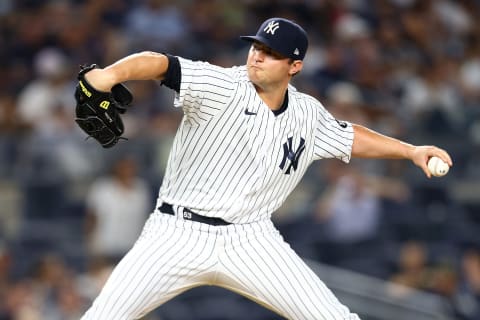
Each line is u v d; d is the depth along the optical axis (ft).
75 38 173.68
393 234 146.30
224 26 181.98
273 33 55.93
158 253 56.65
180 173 57.21
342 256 140.46
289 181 58.95
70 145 148.97
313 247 140.97
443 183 155.63
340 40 180.86
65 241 142.72
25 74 168.96
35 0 183.93
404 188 151.02
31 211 147.33
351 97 155.63
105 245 132.46
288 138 57.67
